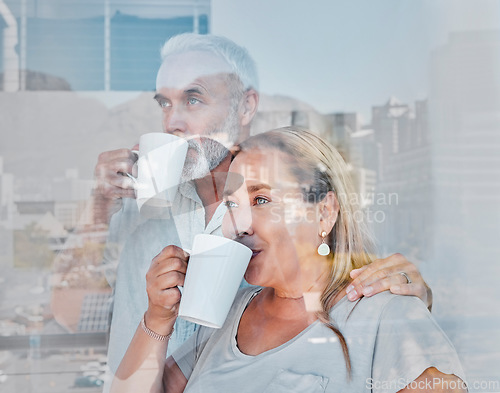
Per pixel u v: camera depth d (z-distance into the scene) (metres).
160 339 1.00
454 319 1.02
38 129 0.99
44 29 0.99
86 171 1.00
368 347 0.98
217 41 1.00
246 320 0.99
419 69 1.02
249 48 1.01
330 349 0.98
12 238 1.00
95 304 1.01
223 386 0.98
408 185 1.02
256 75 1.01
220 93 1.00
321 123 1.01
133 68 1.00
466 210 1.03
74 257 1.00
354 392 0.98
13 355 1.00
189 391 0.99
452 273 1.02
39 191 1.00
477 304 1.02
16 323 1.00
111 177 1.00
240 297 0.99
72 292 1.00
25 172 0.99
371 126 1.02
